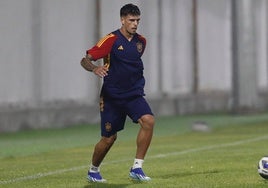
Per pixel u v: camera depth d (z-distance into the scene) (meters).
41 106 64.88
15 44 61.66
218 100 89.12
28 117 63.56
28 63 63.19
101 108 28.92
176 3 81.38
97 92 71.69
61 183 30.36
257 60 93.31
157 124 69.56
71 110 68.25
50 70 65.56
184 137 55.84
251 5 79.44
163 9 79.31
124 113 28.92
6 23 60.56
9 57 61.12
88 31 69.50
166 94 80.38
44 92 65.12
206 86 87.06
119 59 28.25
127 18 28.09
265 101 94.56
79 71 69.19
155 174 32.78
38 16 63.78
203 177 31.27
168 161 38.47
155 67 78.31
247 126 66.12
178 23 81.81
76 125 68.81
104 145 29.23
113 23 72.31
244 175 31.75
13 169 36.12
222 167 34.97
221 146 47.44
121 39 28.25
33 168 36.44
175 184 29.02
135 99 28.69
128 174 33.03
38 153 45.72
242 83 80.31
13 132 61.75
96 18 70.00
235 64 80.50
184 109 82.88
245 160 37.94
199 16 84.94
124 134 60.06
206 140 52.59
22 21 62.22
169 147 47.22
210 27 87.25
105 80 28.58
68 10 67.06
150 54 77.38
